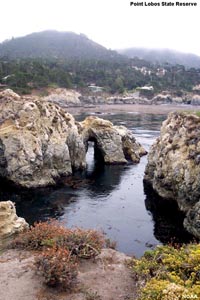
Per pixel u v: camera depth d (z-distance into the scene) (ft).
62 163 113.09
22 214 80.38
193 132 88.12
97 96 522.88
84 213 82.89
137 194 99.19
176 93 605.31
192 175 80.59
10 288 36.09
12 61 561.02
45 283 36.58
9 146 101.04
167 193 93.40
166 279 34.50
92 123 141.79
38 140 103.50
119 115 315.37
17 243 46.83
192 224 72.38
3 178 102.89
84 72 599.98
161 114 340.18
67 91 463.42
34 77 442.09
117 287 36.96
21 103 109.50
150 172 109.09
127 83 619.67
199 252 37.11
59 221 77.05
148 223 78.64
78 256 42.11
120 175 119.14
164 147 97.76
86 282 37.63
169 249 41.91
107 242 54.54
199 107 484.74
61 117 120.16
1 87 383.24
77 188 102.53
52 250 39.91
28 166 99.81
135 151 147.02
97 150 144.56
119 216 82.23
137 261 40.09
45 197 93.09
